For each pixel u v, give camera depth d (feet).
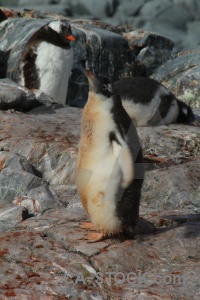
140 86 132.05
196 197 99.09
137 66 192.75
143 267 74.64
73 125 126.82
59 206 96.12
